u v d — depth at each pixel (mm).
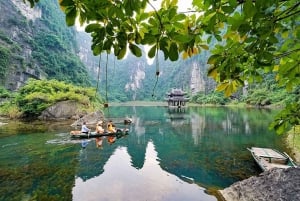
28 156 12930
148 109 58594
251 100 61188
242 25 1353
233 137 19062
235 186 7691
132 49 1448
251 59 1959
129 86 144000
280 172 6738
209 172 10602
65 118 30141
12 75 65188
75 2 1292
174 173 10578
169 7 1432
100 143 16531
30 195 8078
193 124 27562
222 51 1748
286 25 1733
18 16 80562
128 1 1244
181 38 1367
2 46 64625
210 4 1323
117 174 10406
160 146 16281
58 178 9758
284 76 1864
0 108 34000
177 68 139125
